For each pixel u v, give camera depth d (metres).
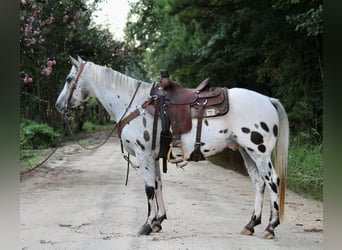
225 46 15.98
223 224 7.10
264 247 5.72
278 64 15.27
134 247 5.70
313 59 13.94
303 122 13.62
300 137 13.05
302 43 14.06
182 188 10.71
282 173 6.31
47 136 20.36
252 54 15.47
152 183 6.39
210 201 9.10
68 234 6.38
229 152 16.70
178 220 7.33
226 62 16.81
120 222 7.16
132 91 6.64
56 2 15.16
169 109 6.29
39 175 12.45
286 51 14.78
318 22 10.19
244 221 7.34
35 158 15.82
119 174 12.90
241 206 8.67
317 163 10.51
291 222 7.35
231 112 6.19
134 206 8.41
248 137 6.16
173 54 19.84
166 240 6.04
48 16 15.05
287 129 6.42
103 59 27.36
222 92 6.29
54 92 24.08
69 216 7.58
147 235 6.35
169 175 12.99
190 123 6.19
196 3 15.05
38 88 21.19
